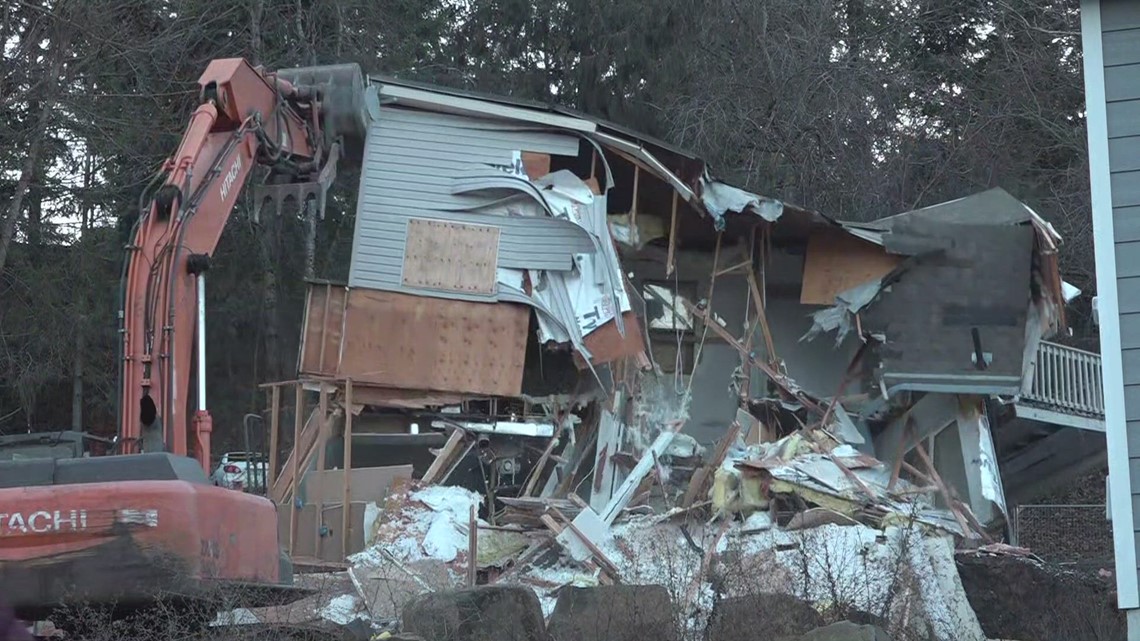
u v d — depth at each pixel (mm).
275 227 40781
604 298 23516
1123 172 12781
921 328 24453
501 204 23984
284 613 15156
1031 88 39250
